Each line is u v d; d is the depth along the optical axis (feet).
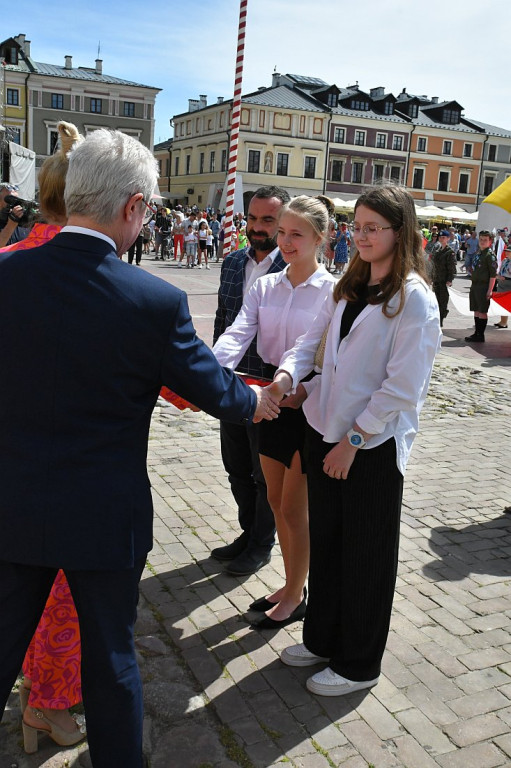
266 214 10.09
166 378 5.58
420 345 7.05
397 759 7.30
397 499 7.75
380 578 7.89
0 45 163.53
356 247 7.38
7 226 14.03
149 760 7.17
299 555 9.48
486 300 36.47
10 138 55.72
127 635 5.74
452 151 196.85
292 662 8.77
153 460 15.84
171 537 12.13
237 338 9.59
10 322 5.25
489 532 13.11
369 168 189.57
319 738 7.55
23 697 7.30
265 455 9.21
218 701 8.09
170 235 85.76
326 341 7.96
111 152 5.39
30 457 5.27
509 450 18.24
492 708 8.19
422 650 9.28
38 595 5.75
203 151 196.34
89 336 5.18
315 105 182.80
